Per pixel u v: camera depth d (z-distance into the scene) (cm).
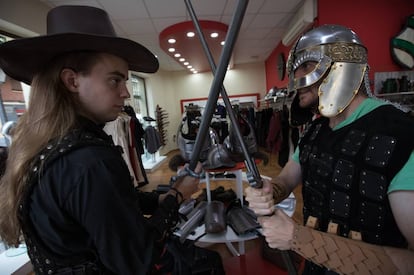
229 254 186
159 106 617
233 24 38
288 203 136
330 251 50
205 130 51
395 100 222
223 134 188
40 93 52
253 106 581
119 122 332
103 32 55
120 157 52
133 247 48
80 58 52
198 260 113
